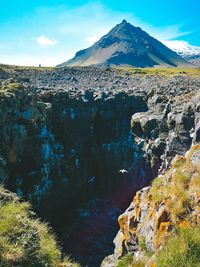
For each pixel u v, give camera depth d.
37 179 34.59
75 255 35.28
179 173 14.84
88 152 46.84
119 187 46.03
